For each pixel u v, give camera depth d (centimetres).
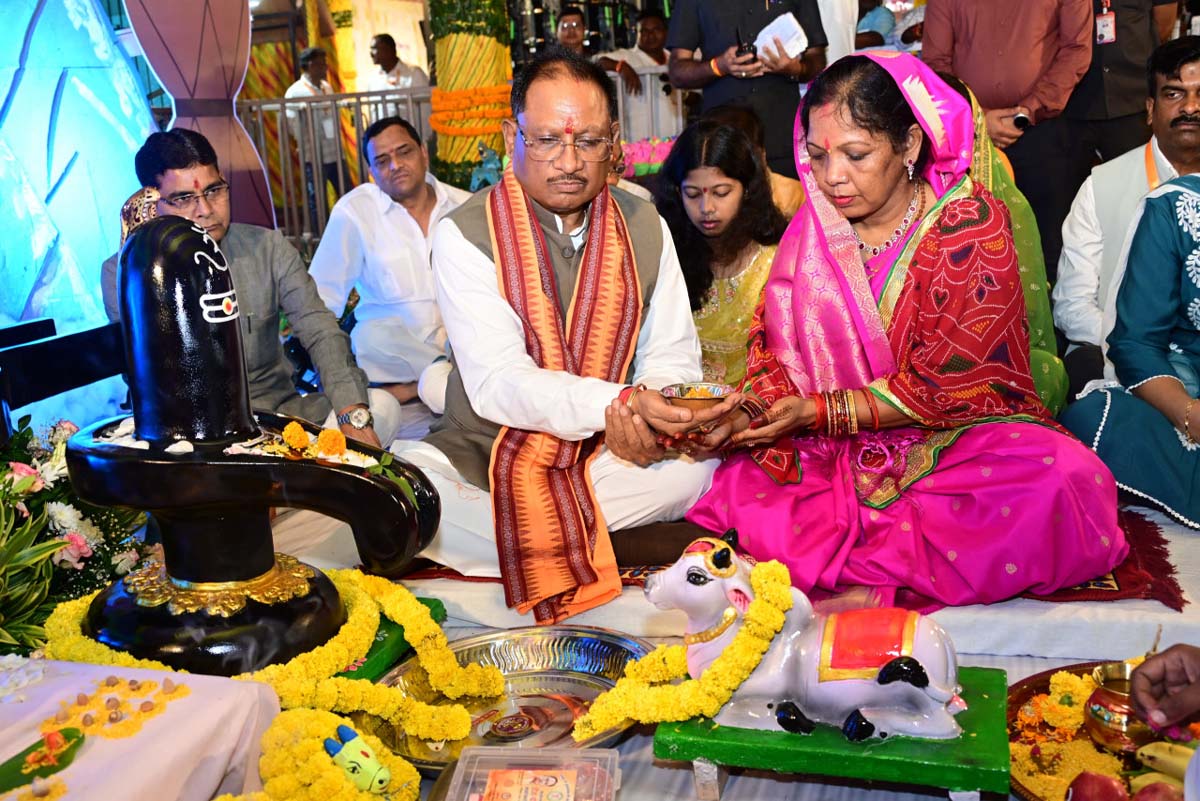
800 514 287
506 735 241
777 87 544
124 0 607
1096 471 270
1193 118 369
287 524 382
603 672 264
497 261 304
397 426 416
